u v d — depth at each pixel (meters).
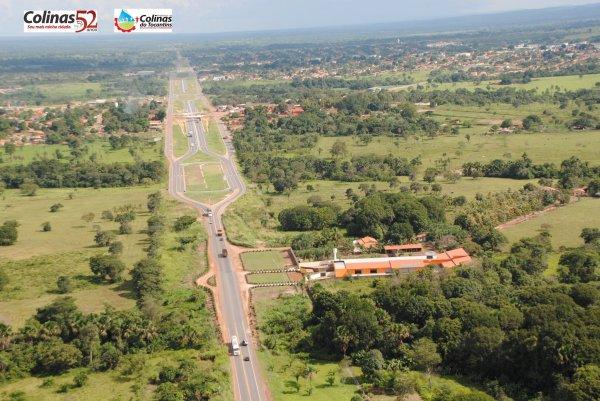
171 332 161.12
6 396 137.00
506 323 148.75
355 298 162.38
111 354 148.75
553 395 129.38
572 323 139.12
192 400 132.50
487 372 141.75
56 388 140.25
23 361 147.38
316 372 144.38
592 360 128.62
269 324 169.88
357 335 151.75
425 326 153.88
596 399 117.06
